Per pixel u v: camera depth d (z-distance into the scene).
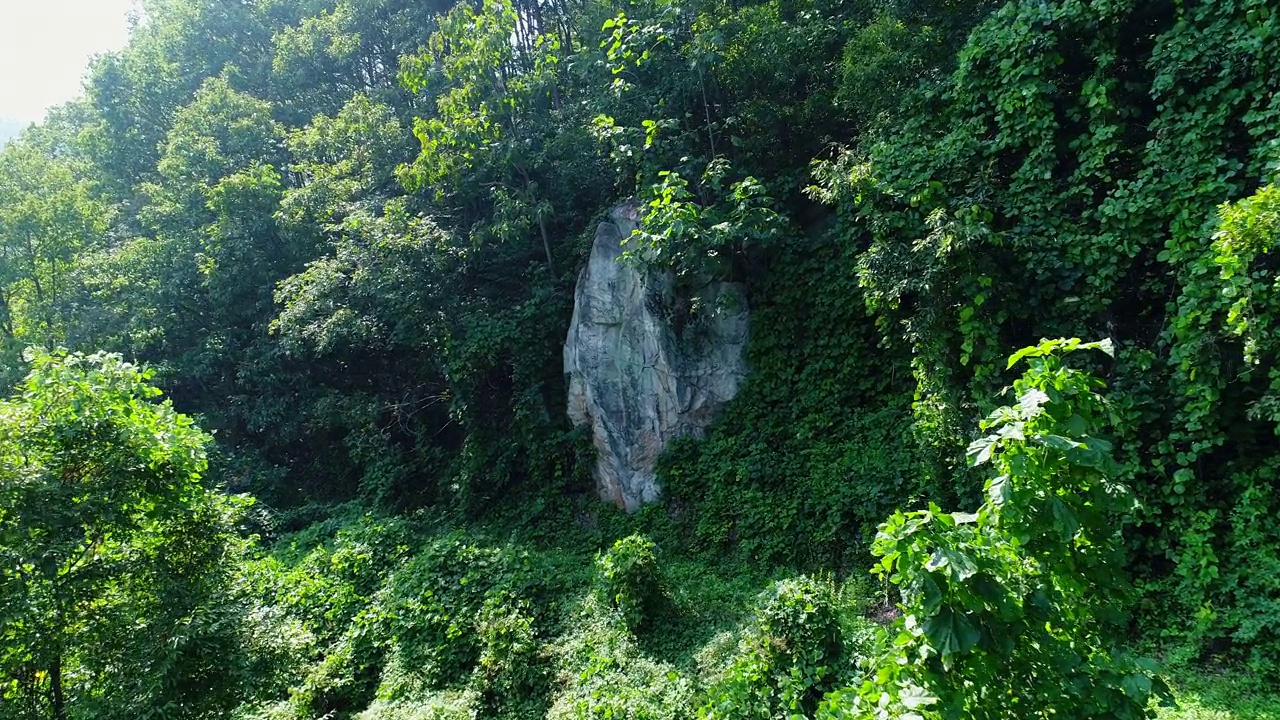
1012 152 9.03
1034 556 3.20
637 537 10.02
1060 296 8.42
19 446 6.15
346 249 15.46
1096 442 3.05
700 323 12.66
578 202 16.64
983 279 8.36
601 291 13.52
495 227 14.72
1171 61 7.64
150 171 24.56
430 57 16.05
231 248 17.92
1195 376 7.12
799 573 10.05
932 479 9.10
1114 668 3.06
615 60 14.27
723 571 10.87
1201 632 6.76
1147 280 8.09
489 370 15.09
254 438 18.28
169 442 6.93
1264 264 6.52
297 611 11.50
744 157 12.87
